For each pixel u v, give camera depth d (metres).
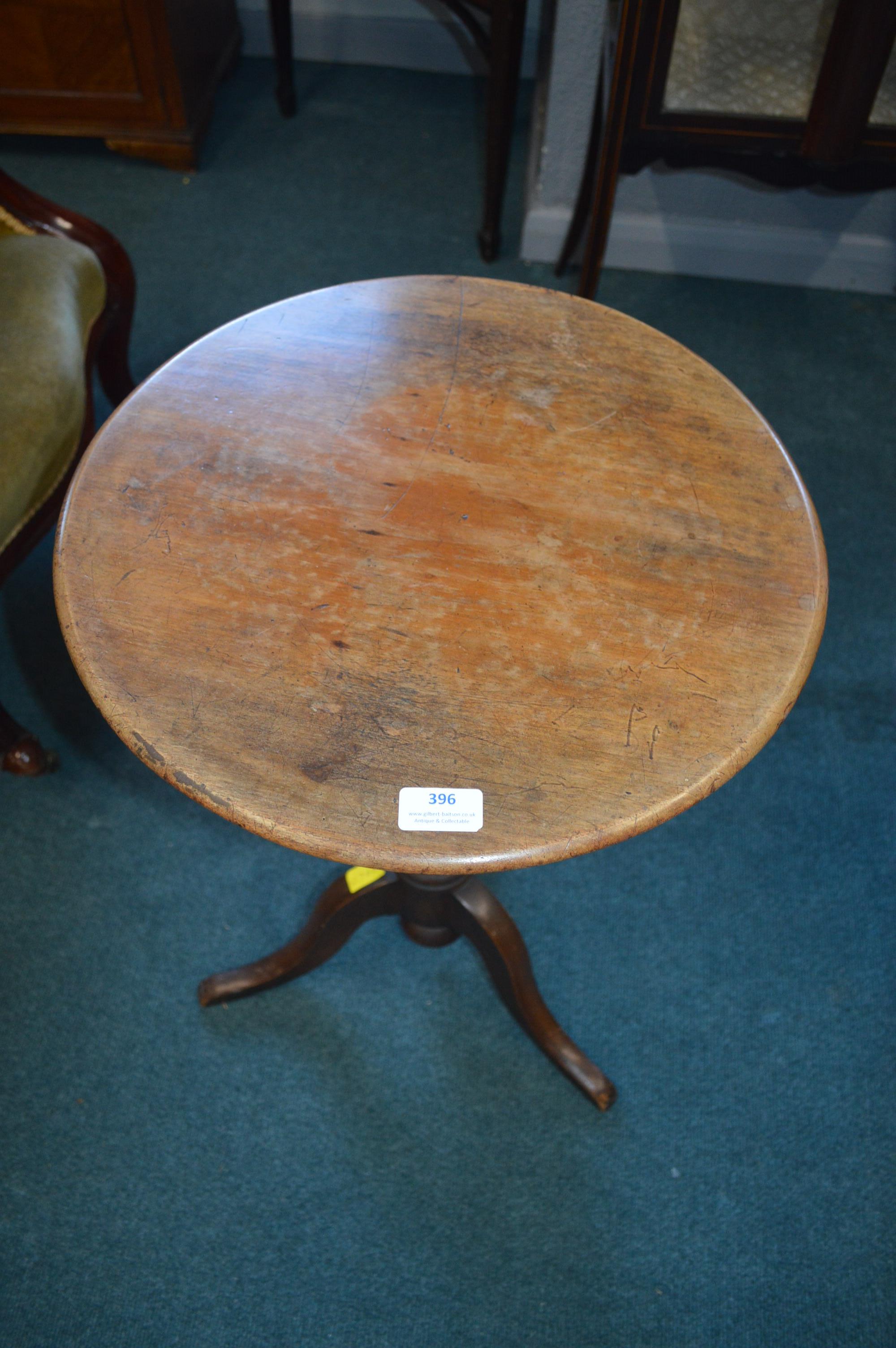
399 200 2.30
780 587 0.83
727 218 2.08
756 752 0.73
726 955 1.27
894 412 1.90
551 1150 1.13
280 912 1.30
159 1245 1.06
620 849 1.36
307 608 0.80
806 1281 1.04
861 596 1.62
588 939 1.28
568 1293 1.04
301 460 0.91
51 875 1.32
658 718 0.74
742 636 0.79
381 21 2.55
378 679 0.76
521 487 0.89
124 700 0.74
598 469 0.91
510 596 0.81
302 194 2.30
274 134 2.45
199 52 2.27
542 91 2.21
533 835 0.68
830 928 1.29
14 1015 1.21
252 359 1.00
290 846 0.68
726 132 1.46
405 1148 1.13
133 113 2.22
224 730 0.73
